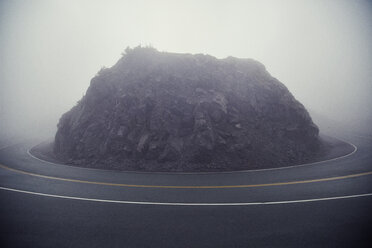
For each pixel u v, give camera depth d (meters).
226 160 12.50
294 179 8.97
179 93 15.71
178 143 13.34
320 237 4.21
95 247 3.88
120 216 5.29
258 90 17.36
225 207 5.87
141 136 13.94
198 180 9.17
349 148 16.14
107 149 13.79
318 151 15.43
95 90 17.12
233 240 4.12
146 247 3.88
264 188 7.70
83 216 5.29
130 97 15.52
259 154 13.16
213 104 14.89
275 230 4.53
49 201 6.40
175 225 4.79
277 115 16.42
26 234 4.38
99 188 7.85
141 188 7.86
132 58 18.27
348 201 6.21
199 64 17.69
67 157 14.70
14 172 10.75
